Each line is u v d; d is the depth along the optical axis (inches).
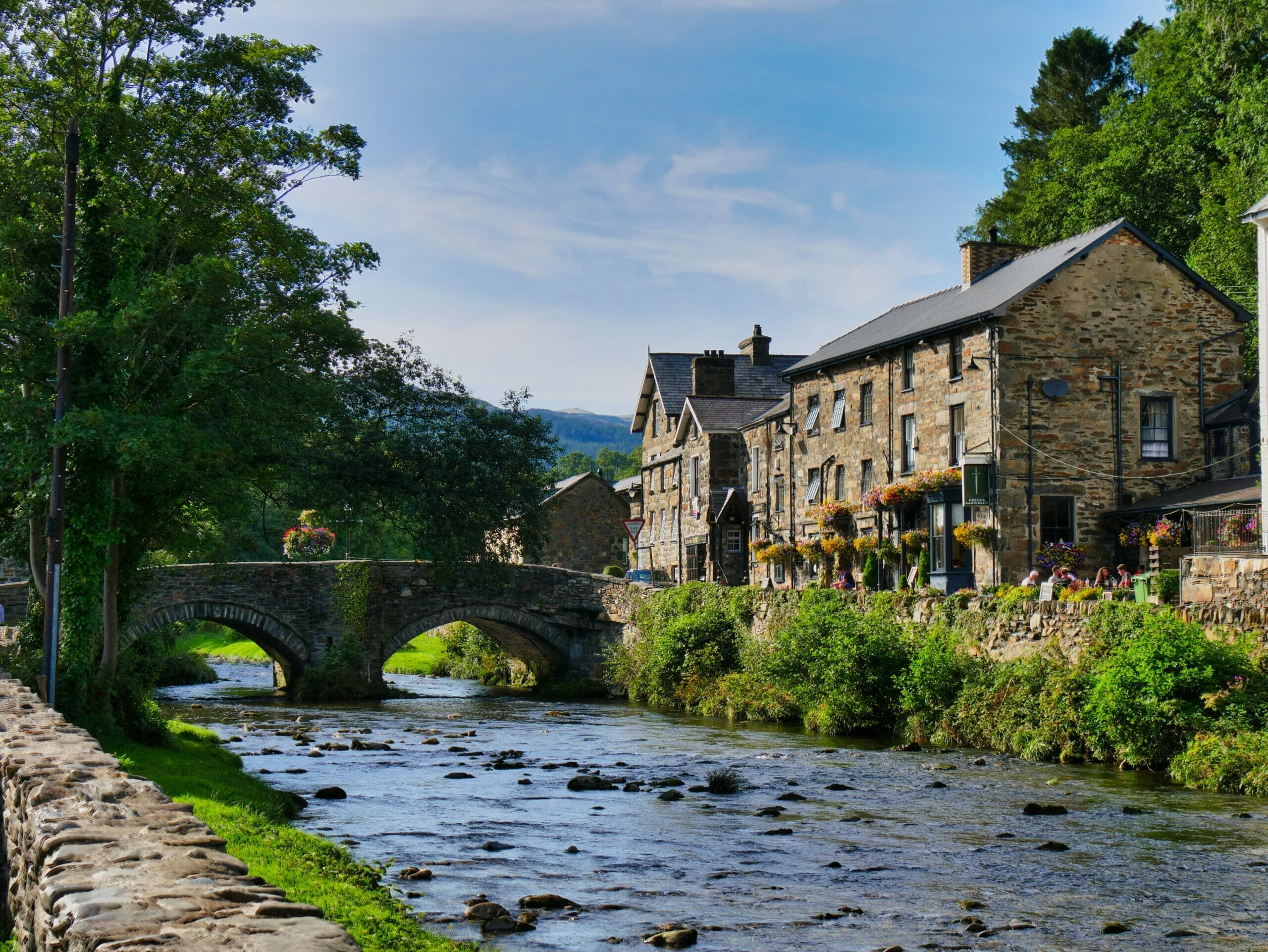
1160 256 1370.6
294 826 651.5
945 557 1409.9
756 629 1507.1
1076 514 1327.5
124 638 1171.3
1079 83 2440.9
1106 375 1347.2
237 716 1407.5
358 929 373.1
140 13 887.7
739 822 683.4
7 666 789.2
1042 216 2122.3
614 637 1870.1
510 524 1402.6
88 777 297.0
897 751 1006.4
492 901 488.1
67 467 802.8
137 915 177.0
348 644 1752.0
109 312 797.2
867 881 537.0
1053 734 930.7
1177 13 1694.1
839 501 1688.0
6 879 326.6
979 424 1353.3
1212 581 931.3
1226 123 1665.8
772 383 2375.7
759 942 436.8
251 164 965.8
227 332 839.7
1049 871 554.6
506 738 1159.0
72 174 789.2
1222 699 838.5
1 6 846.5
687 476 2253.9
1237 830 646.5
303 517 1301.7
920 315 1577.3
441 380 1282.0
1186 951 427.2
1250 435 1304.1
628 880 538.3
